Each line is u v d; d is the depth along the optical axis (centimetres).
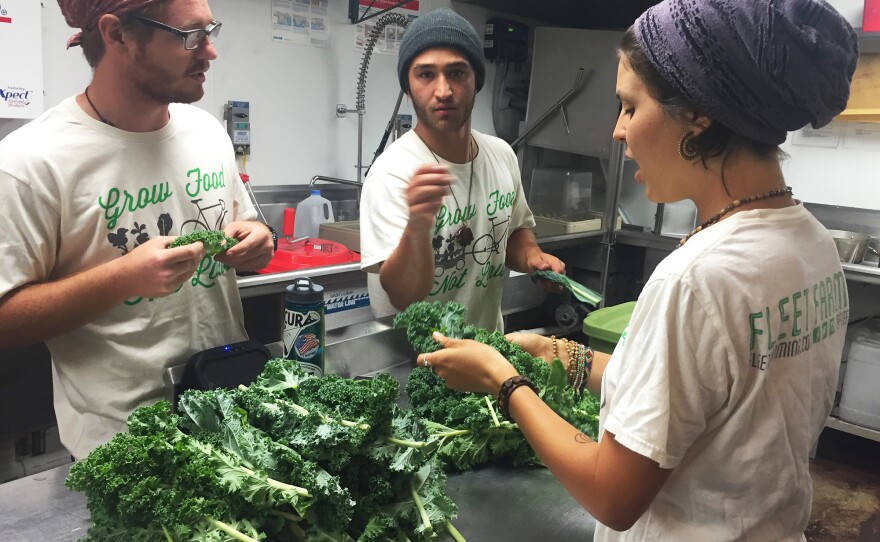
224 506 91
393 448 103
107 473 89
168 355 150
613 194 380
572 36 376
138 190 144
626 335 82
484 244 194
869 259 336
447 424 129
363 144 362
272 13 305
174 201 151
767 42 68
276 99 316
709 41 70
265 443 100
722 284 73
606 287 395
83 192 136
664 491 84
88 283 129
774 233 77
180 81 136
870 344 306
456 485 122
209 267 158
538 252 202
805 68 69
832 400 88
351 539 96
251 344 140
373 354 171
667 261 78
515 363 121
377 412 102
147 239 147
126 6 124
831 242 85
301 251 278
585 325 229
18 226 128
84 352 144
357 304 283
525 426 91
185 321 154
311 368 143
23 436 232
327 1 325
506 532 108
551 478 125
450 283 189
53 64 250
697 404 75
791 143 362
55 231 135
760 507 80
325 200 318
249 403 109
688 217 380
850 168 346
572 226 365
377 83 360
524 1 394
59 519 104
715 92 72
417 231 157
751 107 72
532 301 389
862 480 312
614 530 85
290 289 143
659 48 75
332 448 98
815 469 320
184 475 92
